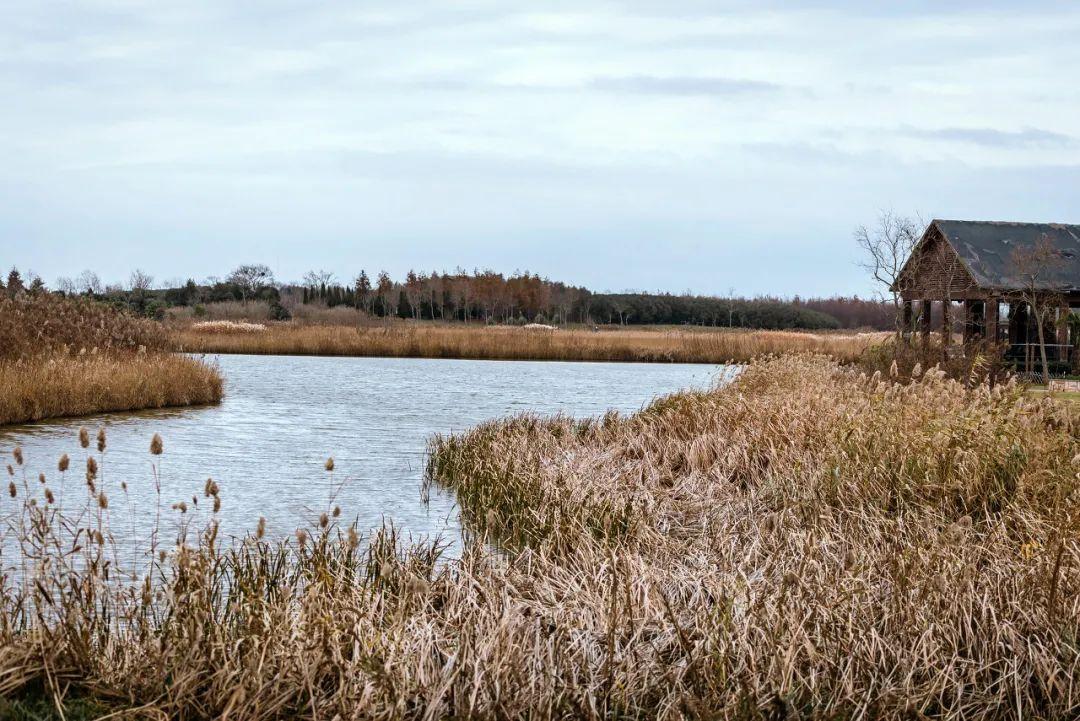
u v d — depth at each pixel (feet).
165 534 34.68
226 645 18.90
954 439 35.55
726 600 21.75
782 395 54.29
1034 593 22.44
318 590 21.81
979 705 18.85
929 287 115.03
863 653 19.94
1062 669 19.34
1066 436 36.94
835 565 25.58
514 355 171.12
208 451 57.93
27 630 20.17
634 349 168.45
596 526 32.91
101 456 54.24
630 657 19.43
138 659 18.51
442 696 17.57
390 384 115.03
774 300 414.00
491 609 21.26
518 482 40.98
